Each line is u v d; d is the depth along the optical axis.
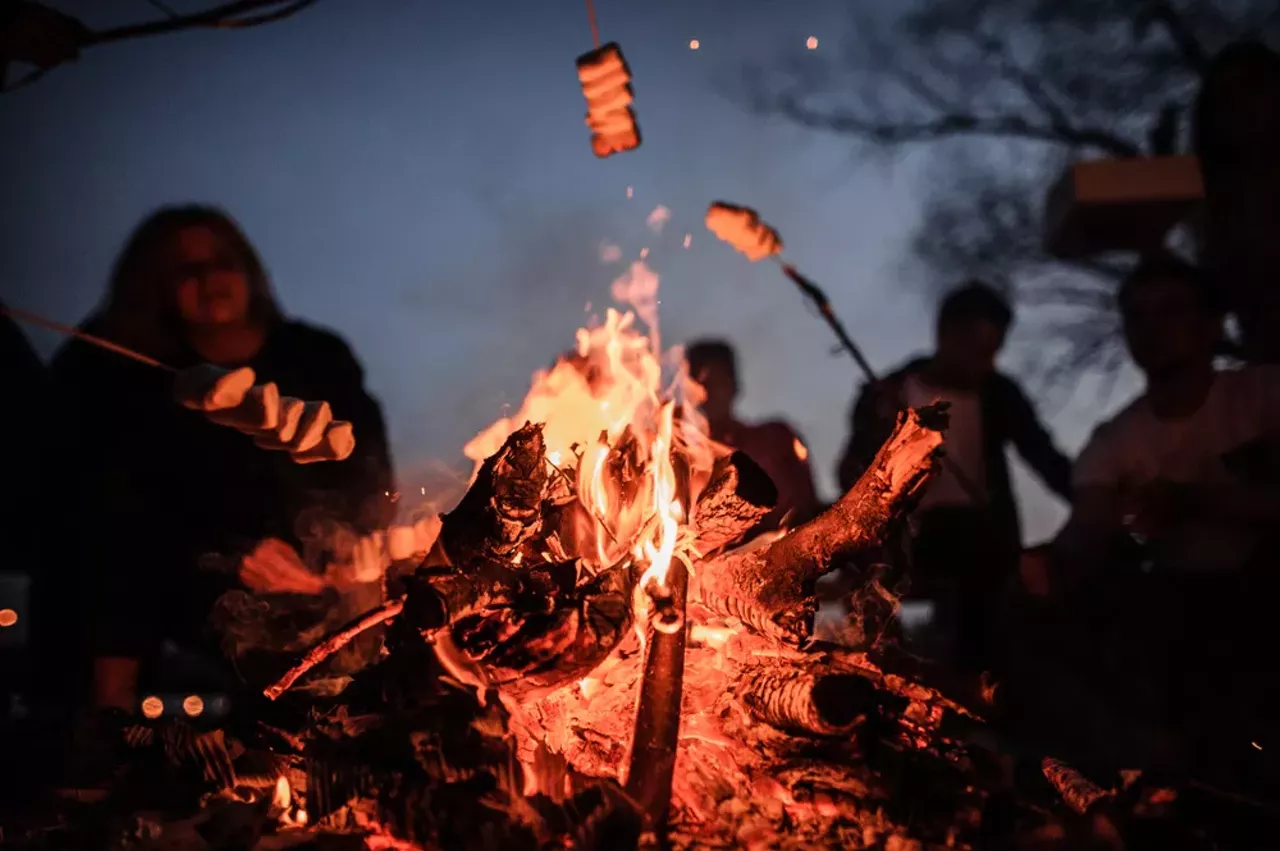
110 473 2.86
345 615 2.65
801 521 3.52
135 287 2.88
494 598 1.40
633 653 1.54
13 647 3.33
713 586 1.61
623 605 1.42
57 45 1.91
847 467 3.68
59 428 2.90
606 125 2.09
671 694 1.37
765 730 1.43
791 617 1.60
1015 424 3.67
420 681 1.40
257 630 2.77
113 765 1.74
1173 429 2.74
